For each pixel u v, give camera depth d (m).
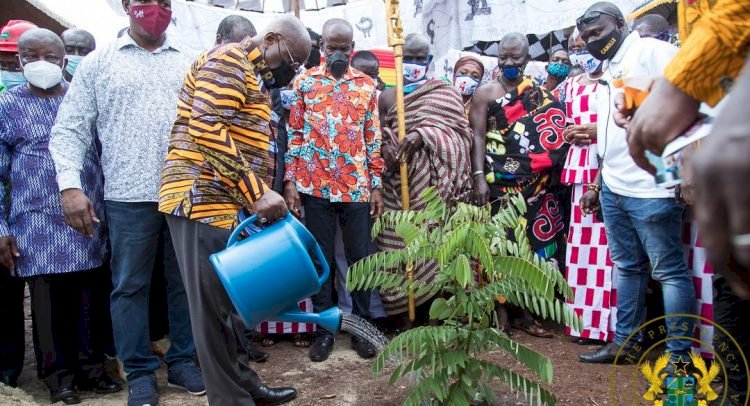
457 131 3.86
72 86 2.81
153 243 2.87
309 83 3.62
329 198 3.55
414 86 3.99
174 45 2.95
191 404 2.86
